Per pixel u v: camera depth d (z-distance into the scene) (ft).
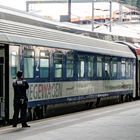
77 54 124.88
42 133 80.02
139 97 186.09
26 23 102.42
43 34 107.65
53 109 113.39
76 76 124.36
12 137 75.41
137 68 179.73
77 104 126.41
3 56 92.12
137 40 210.18
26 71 98.58
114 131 82.89
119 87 159.53
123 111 125.18
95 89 137.80
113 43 157.79
